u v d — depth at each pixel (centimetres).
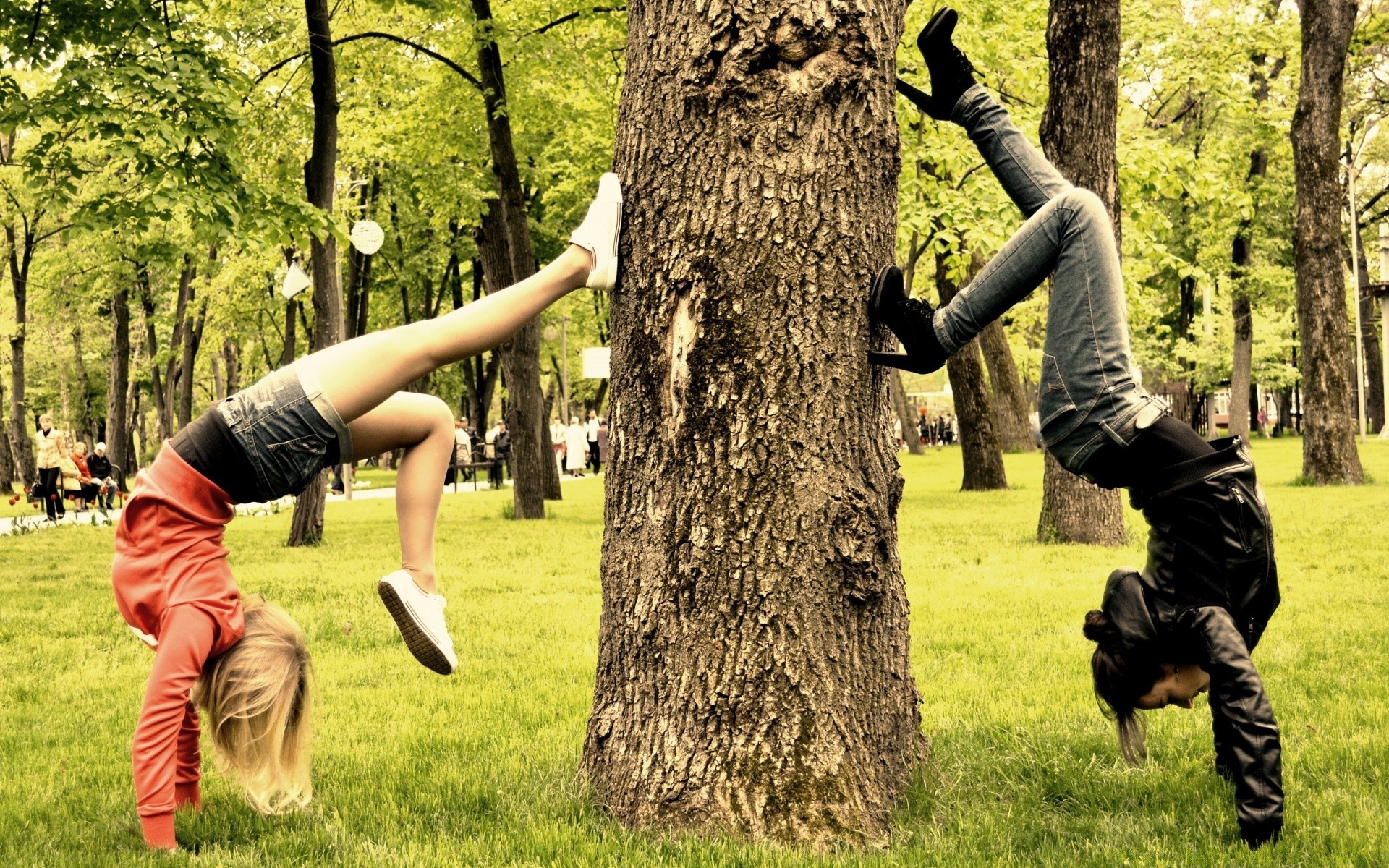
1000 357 3309
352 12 1712
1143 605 365
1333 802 382
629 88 365
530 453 1827
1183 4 2230
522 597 924
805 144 343
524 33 1644
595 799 370
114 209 1216
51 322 3878
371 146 2058
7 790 430
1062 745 454
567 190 2364
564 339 3775
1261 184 2519
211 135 1203
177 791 394
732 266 343
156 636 346
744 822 338
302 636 370
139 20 1204
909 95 401
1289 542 1142
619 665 367
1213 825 361
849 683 351
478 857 336
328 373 333
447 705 570
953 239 1528
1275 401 5622
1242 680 341
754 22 339
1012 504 1756
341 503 2550
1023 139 388
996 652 668
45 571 1238
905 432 4319
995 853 337
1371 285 3859
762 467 343
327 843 353
